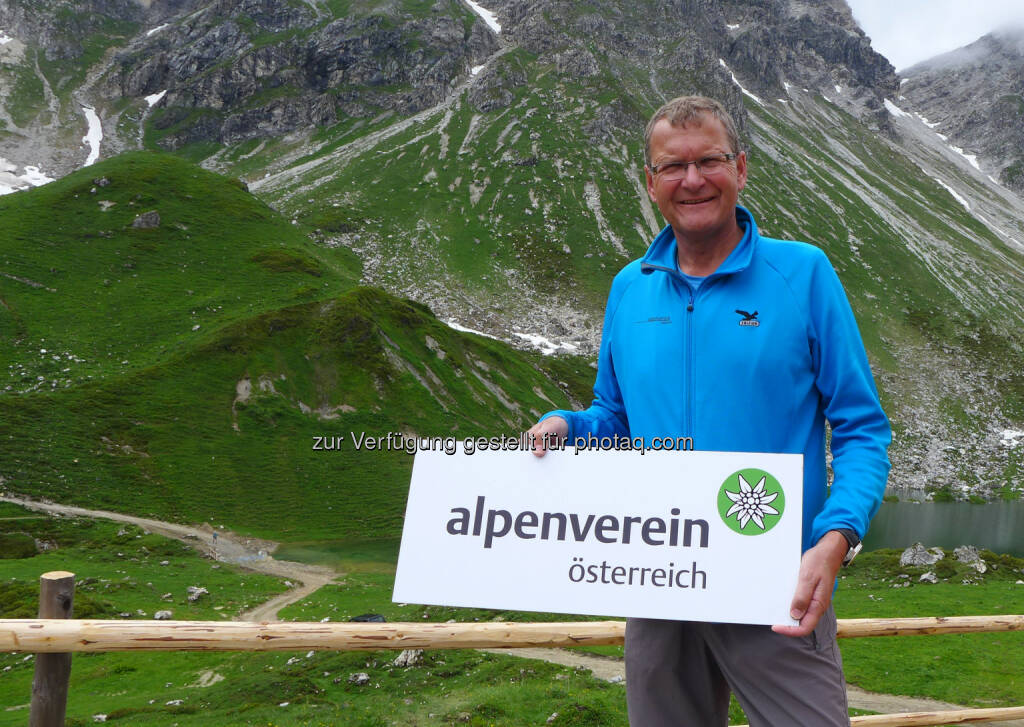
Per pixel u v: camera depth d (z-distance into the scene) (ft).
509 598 8.07
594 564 8.02
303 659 74.13
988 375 469.16
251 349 305.32
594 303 470.80
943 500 351.87
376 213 549.95
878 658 73.61
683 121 8.23
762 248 8.36
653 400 8.45
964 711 19.42
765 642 7.70
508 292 471.21
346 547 203.92
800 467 7.61
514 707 53.11
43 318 309.63
